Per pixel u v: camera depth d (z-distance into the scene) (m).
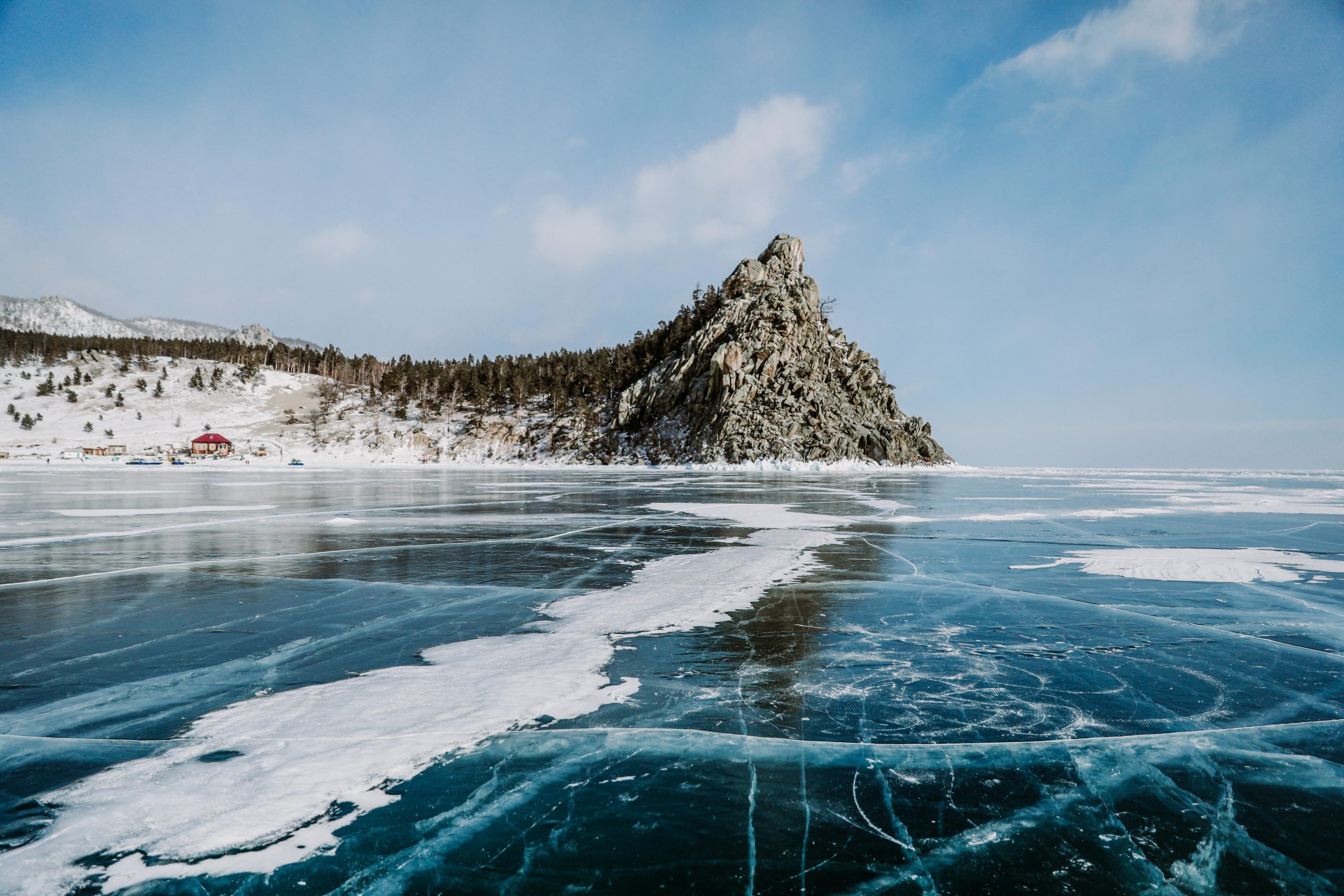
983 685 5.85
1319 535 16.56
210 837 3.44
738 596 9.42
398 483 40.78
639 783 4.07
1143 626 7.91
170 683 5.73
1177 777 4.22
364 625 7.74
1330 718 5.17
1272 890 3.07
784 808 3.80
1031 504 26.77
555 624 7.82
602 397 118.81
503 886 3.07
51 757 4.32
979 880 3.14
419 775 4.14
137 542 14.75
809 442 85.75
